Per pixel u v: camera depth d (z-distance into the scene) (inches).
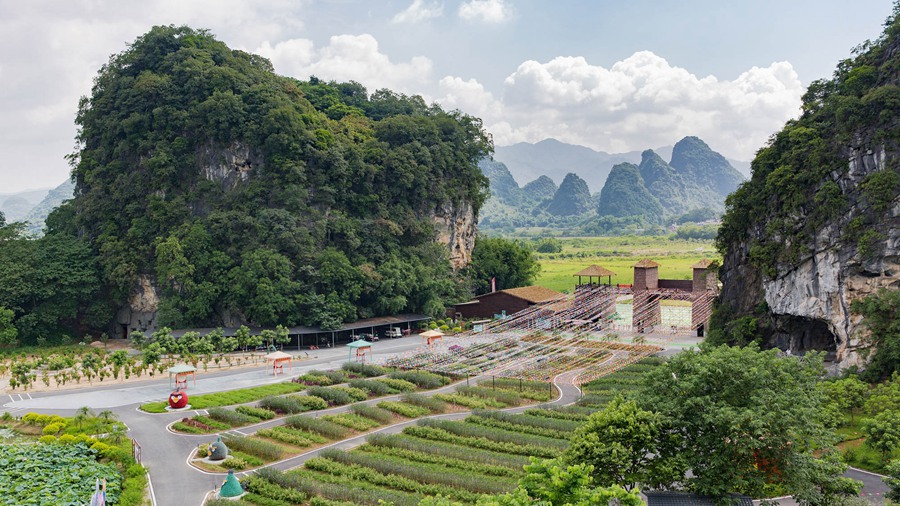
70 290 4591.5
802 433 1594.5
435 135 6181.1
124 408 2908.5
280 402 2866.6
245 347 4318.4
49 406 2930.6
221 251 4739.2
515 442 2443.4
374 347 4554.6
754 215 3735.2
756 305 3747.5
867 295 2999.5
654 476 1627.7
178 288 4640.8
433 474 2063.2
